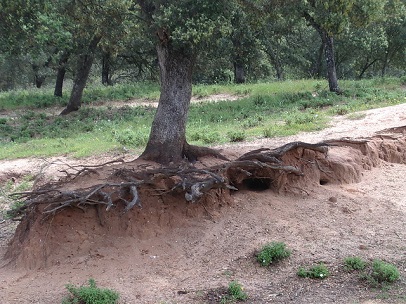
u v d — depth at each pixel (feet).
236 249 25.73
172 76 29.84
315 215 28.76
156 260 25.12
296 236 26.78
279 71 108.68
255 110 57.82
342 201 30.17
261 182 31.19
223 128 49.24
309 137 41.81
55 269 24.48
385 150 37.01
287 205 29.40
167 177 27.14
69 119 64.69
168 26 27.04
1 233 30.89
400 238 26.86
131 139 45.91
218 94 76.54
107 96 81.05
